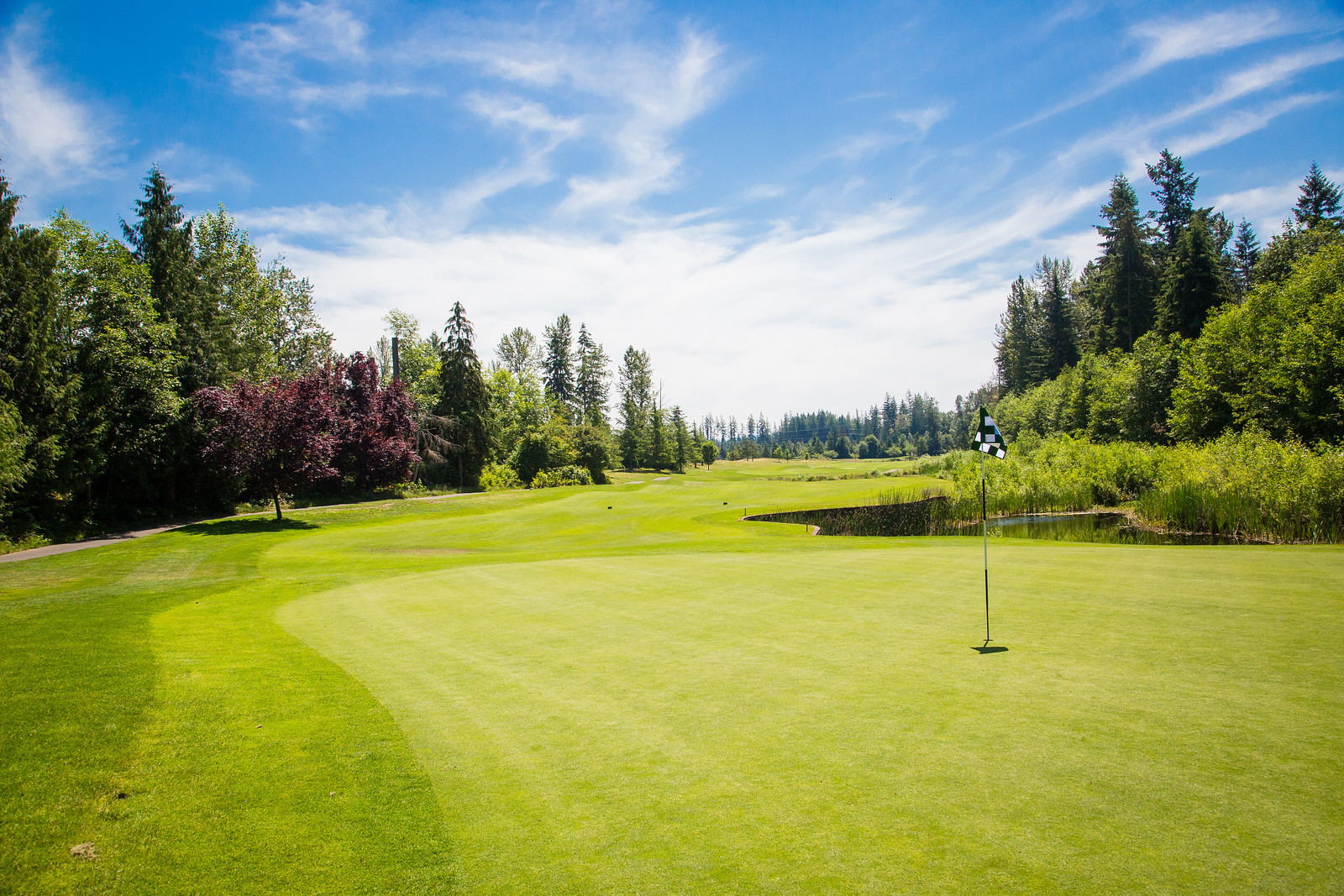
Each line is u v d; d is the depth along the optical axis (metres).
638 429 83.31
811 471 75.75
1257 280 43.53
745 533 21.73
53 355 22.78
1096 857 3.16
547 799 4.05
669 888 3.15
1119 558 11.50
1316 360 23.88
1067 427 47.78
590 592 10.36
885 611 8.16
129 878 3.27
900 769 4.14
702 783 4.15
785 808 3.80
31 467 19.97
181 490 29.06
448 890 3.24
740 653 6.70
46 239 22.66
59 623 8.35
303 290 48.06
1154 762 4.04
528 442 54.09
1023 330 71.81
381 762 4.58
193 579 13.40
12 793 3.93
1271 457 19.00
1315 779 3.74
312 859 3.49
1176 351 36.75
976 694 5.29
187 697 5.69
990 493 27.47
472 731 5.09
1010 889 2.96
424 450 45.66
